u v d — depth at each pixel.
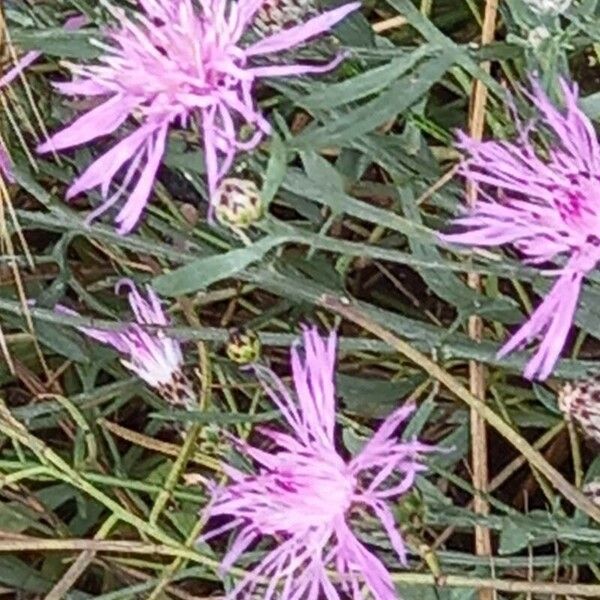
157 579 0.19
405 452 0.14
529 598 0.18
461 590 0.17
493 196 0.17
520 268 0.15
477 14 0.19
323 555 0.16
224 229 0.18
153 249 0.18
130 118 0.17
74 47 0.16
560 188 0.13
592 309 0.16
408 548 0.16
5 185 0.19
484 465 0.18
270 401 0.19
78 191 0.14
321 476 0.14
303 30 0.14
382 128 0.19
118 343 0.18
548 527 0.16
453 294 0.17
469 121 0.18
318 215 0.19
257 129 0.15
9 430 0.17
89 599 0.19
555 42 0.15
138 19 0.15
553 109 0.14
